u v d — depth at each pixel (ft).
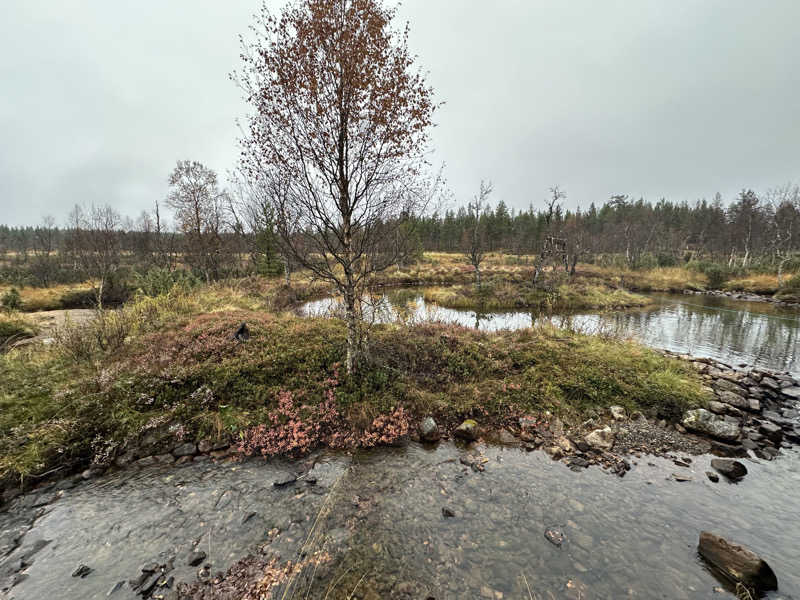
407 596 11.54
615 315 70.79
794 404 27.68
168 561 12.82
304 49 19.76
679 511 15.70
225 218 108.68
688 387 27.71
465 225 246.68
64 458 18.67
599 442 21.33
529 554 13.29
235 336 31.60
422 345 32.60
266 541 13.78
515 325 58.18
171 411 22.15
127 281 88.07
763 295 99.25
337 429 22.17
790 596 11.54
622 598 11.54
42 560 12.84
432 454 20.33
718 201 255.50
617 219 264.11
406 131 22.07
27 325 46.60
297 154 20.99
